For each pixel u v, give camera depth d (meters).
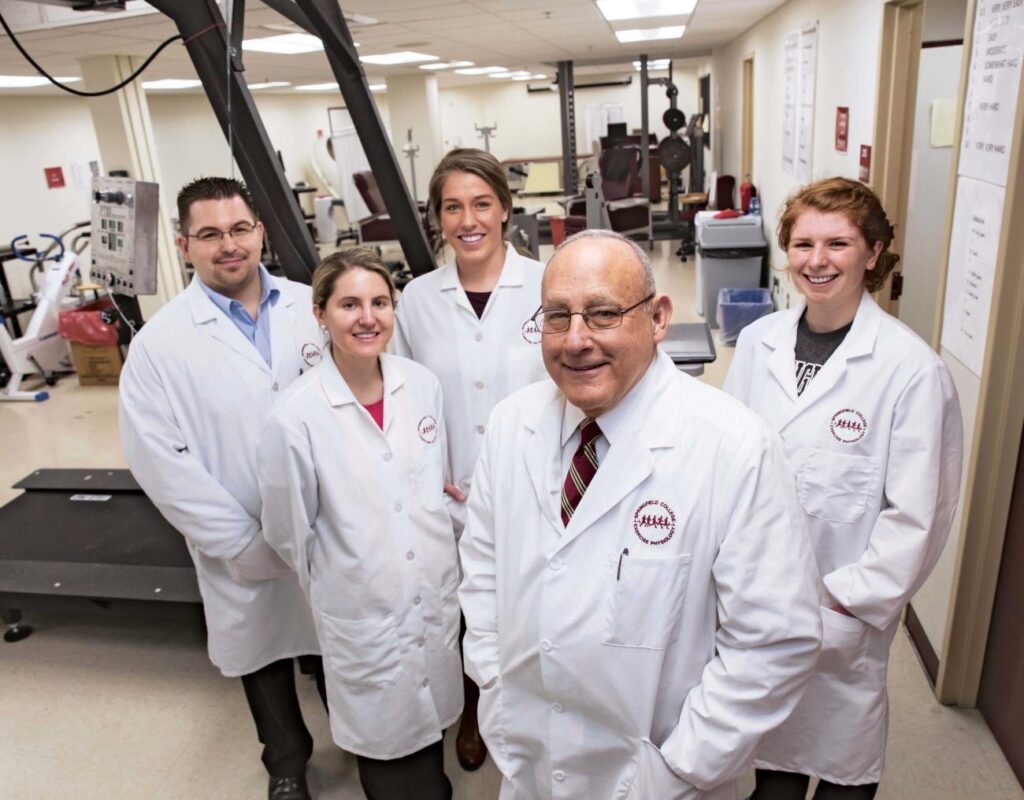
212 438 1.75
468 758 1.94
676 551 1.08
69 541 2.65
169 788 1.96
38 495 3.01
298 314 1.88
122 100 5.36
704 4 4.77
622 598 1.09
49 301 5.45
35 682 2.41
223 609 1.82
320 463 1.54
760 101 6.03
